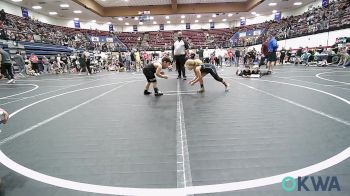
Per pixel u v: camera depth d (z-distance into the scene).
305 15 28.53
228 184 1.78
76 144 2.76
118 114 4.16
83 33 36.06
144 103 5.07
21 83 11.45
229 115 3.77
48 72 20.84
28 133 3.22
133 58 21.03
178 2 29.59
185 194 1.67
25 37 22.05
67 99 6.07
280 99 4.93
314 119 3.39
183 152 2.41
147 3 29.56
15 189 1.82
